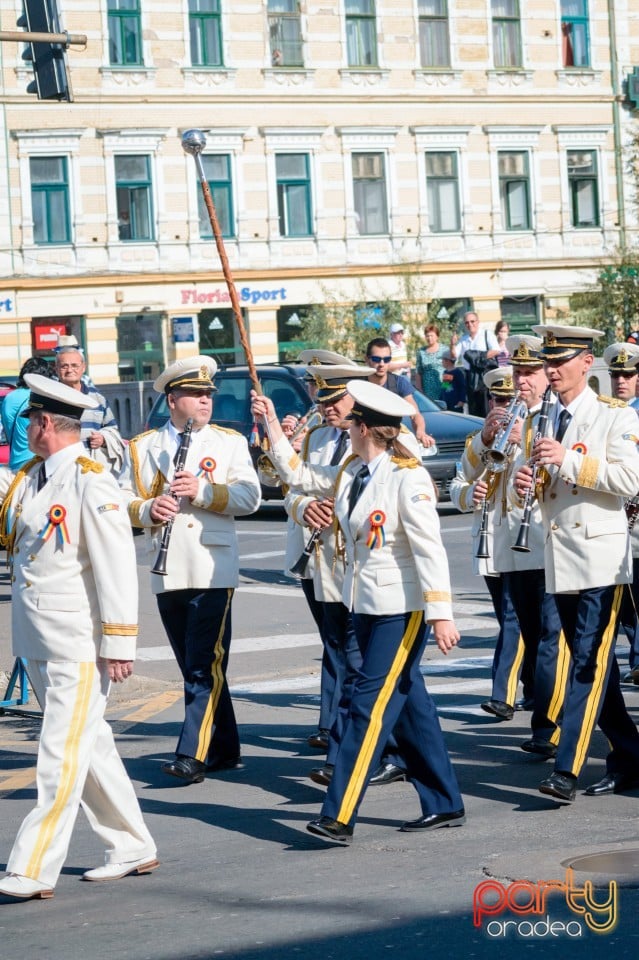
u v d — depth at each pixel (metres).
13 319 45.50
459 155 50.47
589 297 48.41
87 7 45.81
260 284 48.03
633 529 11.47
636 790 9.42
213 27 47.56
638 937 6.60
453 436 26.88
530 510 9.32
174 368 10.30
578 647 9.21
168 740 11.61
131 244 46.62
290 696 13.17
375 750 8.28
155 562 9.97
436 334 33.34
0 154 45.22
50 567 7.55
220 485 10.14
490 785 9.70
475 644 15.48
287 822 8.97
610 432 9.21
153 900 7.43
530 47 51.25
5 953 6.71
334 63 48.75
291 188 48.56
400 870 7.77
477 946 6.54
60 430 7.70
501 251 51.00
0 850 8.59
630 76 52.38
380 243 49.56
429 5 50.12
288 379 27.44
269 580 20.36
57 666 7.50
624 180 52.56
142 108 46.56
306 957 6.48
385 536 8.30
